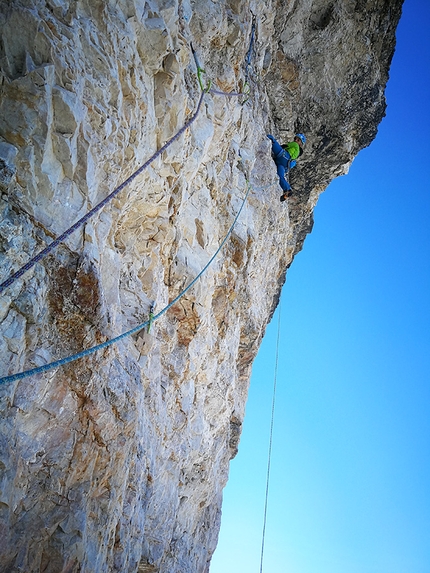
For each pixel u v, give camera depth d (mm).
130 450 7812
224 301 11984
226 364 12812
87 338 6641
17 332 5723
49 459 6336
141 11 7508
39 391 6051
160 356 9625
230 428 15258
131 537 8633
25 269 5160
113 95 6887
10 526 5785
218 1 10156
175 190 9125
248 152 13031
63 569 6270
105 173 6996
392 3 16547
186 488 12141
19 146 5730
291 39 15789
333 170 17953
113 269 7543
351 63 16609
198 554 13664
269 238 14359
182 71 8469
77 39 6387
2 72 5668
